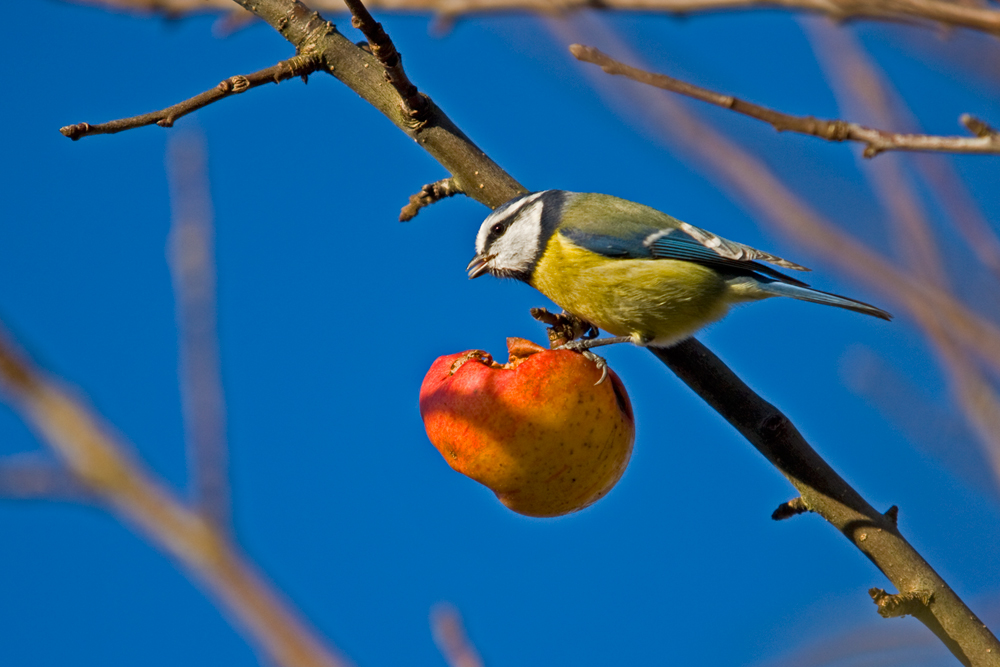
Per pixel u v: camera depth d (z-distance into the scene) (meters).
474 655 5.41
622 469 7.96
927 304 7.67
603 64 4.95
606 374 7.78
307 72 8.55
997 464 7.22
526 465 7.49
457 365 7.88
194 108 7.90
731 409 8.18
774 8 6.46
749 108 4.69
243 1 8.80
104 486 3.28
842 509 7.80
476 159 8.78
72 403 3.34
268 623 3.32
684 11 7.27
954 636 7.35
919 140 4.45
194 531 3.34
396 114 8.79
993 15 4.88
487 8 8.70
